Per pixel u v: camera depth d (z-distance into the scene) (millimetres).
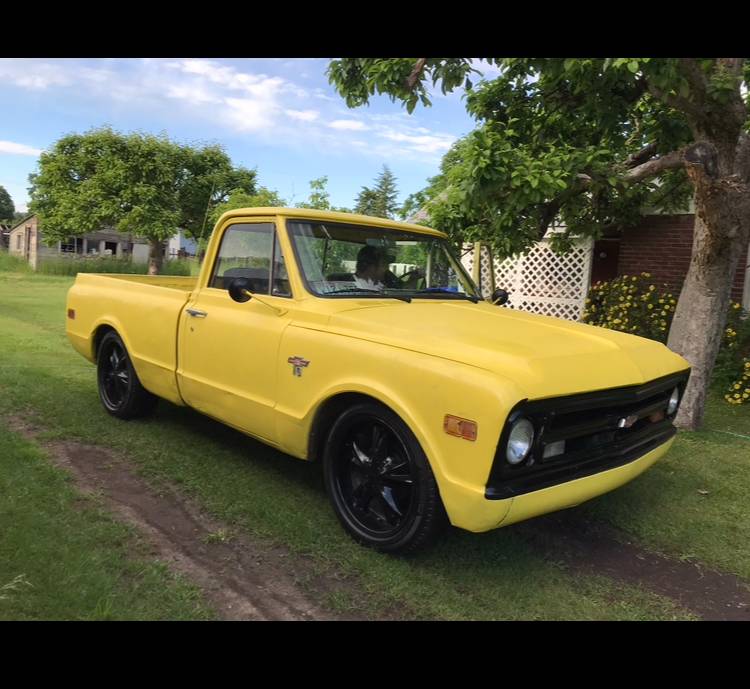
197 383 4445
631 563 3557
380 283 4285
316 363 3553
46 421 5305
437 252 4805
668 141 6730
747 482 4832
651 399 3688
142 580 2979
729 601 3217
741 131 5578
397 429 3188
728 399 7559
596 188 6184
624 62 4488
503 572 3338
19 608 2639
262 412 3920
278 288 3996
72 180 29984
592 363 3260
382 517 3428
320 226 4164
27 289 20094
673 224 9500
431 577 3219
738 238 5645
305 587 3074
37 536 3236
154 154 28516
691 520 4125
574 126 6820
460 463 2875
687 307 6148
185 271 34219
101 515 3605
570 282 10602
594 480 3199
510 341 3301
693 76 4965
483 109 7195
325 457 3605
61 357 8164
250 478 4344
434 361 3055
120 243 42438
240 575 3137
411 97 5613
